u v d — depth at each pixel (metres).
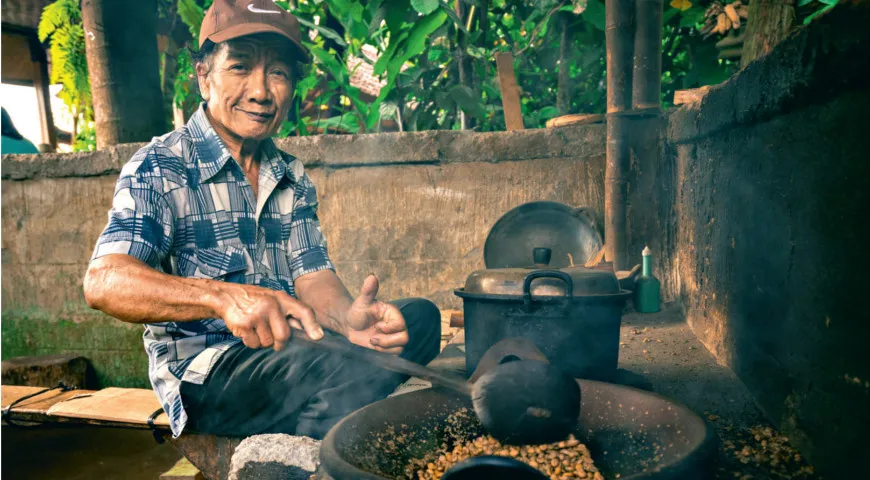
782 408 1.70
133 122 4.91
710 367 2.43
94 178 4.89
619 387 1.57
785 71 1.49
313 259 2.31
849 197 1.23
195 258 2.05
